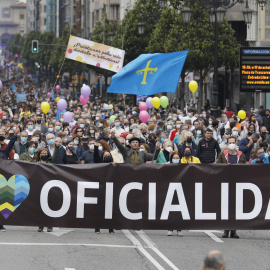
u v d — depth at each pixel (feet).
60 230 83.15
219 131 142.10
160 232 83.66
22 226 85.25
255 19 277.23
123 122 152.56
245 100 299.79
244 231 86.22
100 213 78.79
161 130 127.75
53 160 90.22
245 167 78.07
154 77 111.24
